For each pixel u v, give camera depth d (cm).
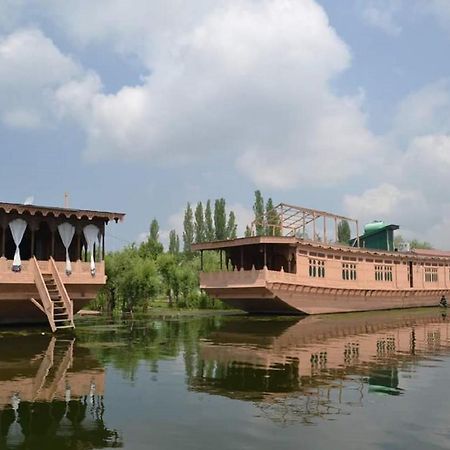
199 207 8288
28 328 2525
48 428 818
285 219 4128
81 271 2708
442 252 5434
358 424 827
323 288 3759
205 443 743
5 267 2484
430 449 718
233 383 1140
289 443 740
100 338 2078
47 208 2611
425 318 3356
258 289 3388
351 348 1752
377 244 5219
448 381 1159
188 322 2983
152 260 4678
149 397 1014
